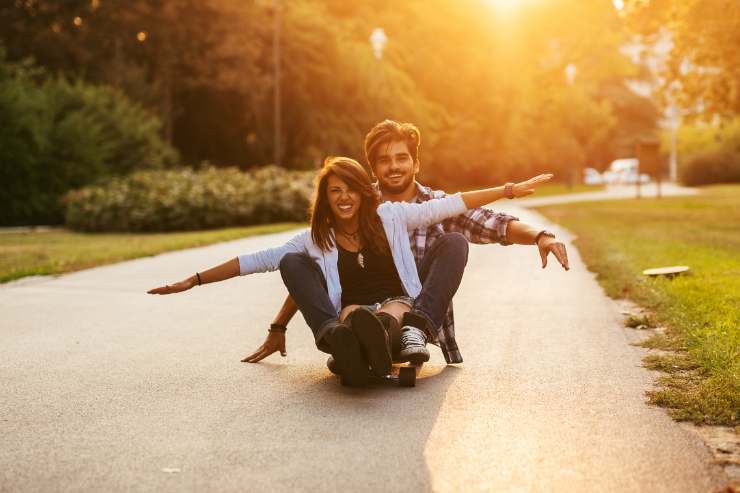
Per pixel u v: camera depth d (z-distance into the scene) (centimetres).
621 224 1894
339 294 470
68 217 2259
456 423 392
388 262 479
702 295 730
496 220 485
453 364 524
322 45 4050
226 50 3600
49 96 2861
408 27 5125
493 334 632
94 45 3544
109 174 2856
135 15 3425
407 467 331
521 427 385
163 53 3606
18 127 2638
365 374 428
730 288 769
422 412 411
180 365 533
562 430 379
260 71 3750
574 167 6850
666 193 4334
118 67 3422
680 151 6819
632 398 436
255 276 1052
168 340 623
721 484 310
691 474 321
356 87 4194
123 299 849
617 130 9312
